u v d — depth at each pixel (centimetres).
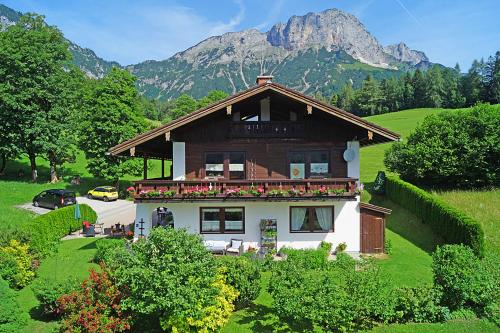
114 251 1366
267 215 2102
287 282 1261
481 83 11538
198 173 2194
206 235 2100
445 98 12125
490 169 3091
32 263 1748
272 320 1316
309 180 2023
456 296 1369
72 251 2208
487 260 1571
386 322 1290
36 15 4519
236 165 2203
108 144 4403
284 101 2217
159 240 1185
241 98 1984
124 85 4584
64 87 4431
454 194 3023
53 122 4247
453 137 3197
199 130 2200
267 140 2198
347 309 1210
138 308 1129
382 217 2111
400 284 1636
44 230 2173
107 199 4250
